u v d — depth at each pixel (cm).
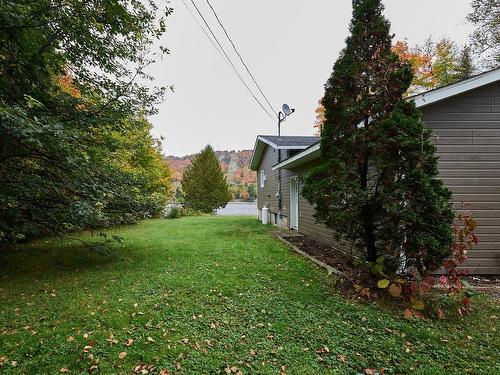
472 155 486
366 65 394
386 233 389
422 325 303
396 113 360
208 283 422
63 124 462
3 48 448
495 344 269
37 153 491
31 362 232
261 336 278
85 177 507
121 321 303
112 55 571
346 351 254
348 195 379
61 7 453
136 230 1028
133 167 1250
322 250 668
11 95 459
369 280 389
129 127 652
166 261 553
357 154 399
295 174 1023
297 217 1009
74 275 468
